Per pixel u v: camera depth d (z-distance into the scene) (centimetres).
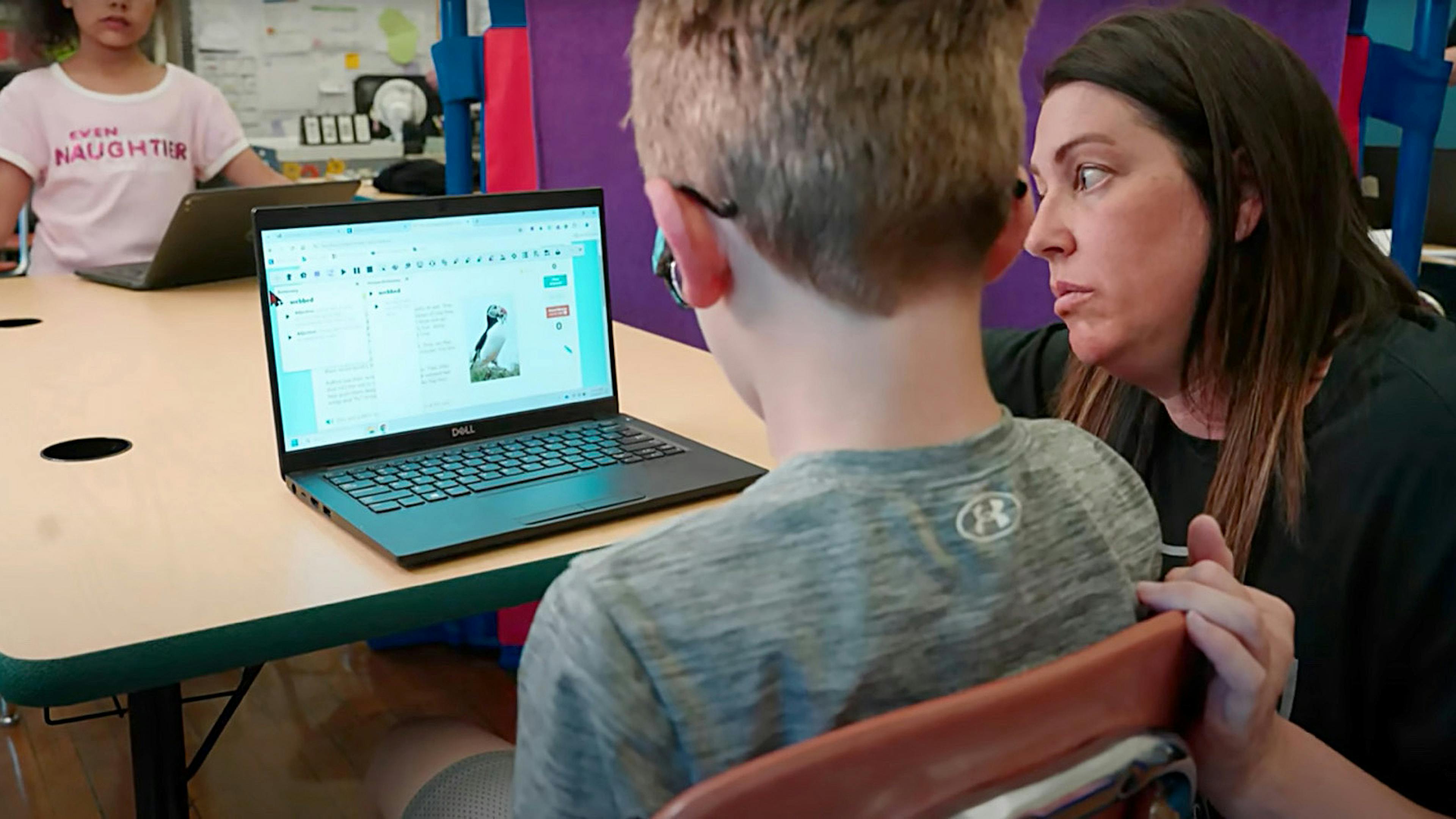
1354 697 95
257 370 144
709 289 55
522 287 116
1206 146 90
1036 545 54
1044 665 50
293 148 398
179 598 81
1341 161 93
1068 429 62
